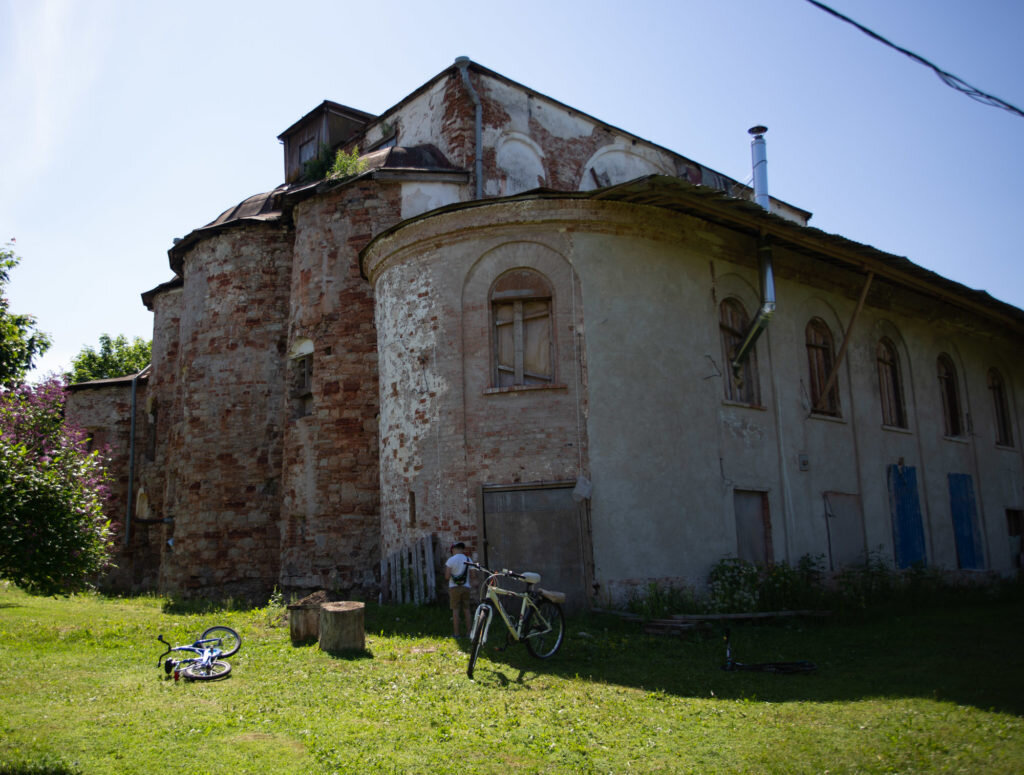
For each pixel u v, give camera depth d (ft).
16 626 42.24
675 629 38.73
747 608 45.27
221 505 66.80
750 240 53.93
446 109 66.95
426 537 46.73
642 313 47.88
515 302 47.88
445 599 45.60
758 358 53.88
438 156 66.80
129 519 88.22
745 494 51.21
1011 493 76.95
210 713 24.61
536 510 45.03
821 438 57.26
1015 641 37.42
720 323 52.01
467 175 63.46
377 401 58.03
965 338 76.48
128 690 27.48
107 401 93.20
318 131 80.53
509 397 46.47
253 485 67.05
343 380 58.59
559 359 46.26
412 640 37.09
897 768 19.45
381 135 74.23
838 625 43.96
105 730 22.76
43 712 24.57
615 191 45.70
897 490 62.75
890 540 60.90
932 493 66.54
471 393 47.24
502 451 46.01
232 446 67.72
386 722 23.77
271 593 65.41
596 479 44.83
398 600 48.14
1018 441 80.23
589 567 43.55
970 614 48.49
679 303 49.52
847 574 53.88
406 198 61.26
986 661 32.65
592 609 42.65
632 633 39.42
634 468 45.70
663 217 49.32
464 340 47.96
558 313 46.78
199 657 30.68
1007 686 27.81
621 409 46.14
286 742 21.94
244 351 69.10
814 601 47.85
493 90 68.64
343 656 33.19
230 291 70.33
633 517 45.03
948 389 73.92
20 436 46.24
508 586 44.19
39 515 37.19
